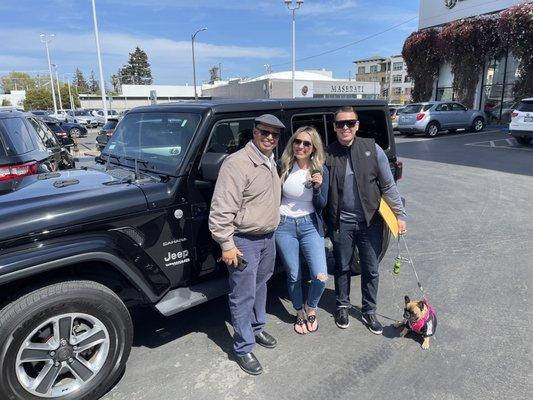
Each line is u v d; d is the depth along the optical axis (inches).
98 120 1557.6
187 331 134.2
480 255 197.6
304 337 130.1
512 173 402.6
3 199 101.7
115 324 99.9
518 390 104.9
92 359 100.4
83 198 100.2
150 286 108.3
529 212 269.6
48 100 3585.1
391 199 124.6
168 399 102.9
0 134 182.4
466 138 712.4
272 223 108.8
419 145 642.2
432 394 103.6
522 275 174.6
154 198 108.0
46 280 95.3
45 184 114.9
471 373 111.6
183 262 116.3
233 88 2097.7
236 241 107.7
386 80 3405.5
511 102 879.7
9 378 87.8
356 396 103.1
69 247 93.1
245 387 107.0
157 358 119.6
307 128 116.0
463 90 940.0
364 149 121.1
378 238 128.6
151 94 875.4
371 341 127.7
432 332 122.3
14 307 87.6
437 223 250.1
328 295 159.9
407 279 172.7
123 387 107.1
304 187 120.0
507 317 140.9
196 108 120.9
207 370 113.9
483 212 272.1
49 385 93.7
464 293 159.2
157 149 125.3
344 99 157.5
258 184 103.5
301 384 108.0
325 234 155.8
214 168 108.3
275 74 2149.4
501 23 837.8
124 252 101.3
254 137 103.7
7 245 89.7
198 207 116.3
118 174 124.6
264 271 116.3
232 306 111.0
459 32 924.6
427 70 1034.1
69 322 93.7
